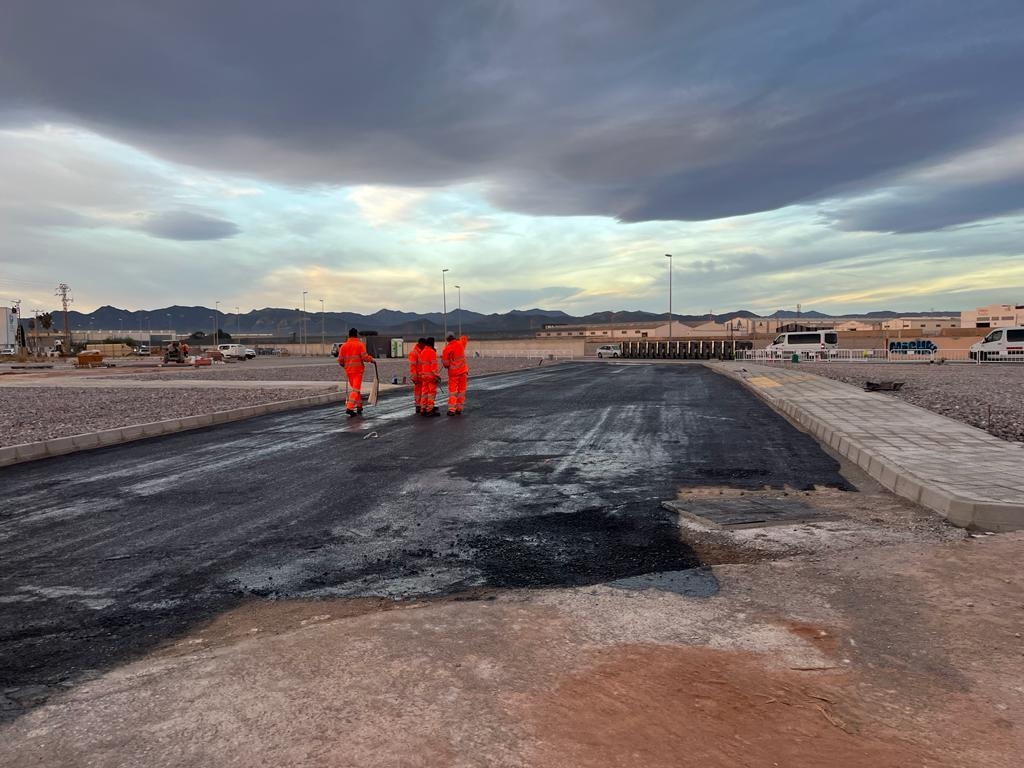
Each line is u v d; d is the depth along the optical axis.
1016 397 16.41
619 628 3.73
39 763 2.56
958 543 5.25
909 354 49.34
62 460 10.07
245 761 2.52
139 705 2.98
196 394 20.78
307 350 109.62
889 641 3.54
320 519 6.36
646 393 20.88
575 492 7.38
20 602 4.39
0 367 46.94
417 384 15.34
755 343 77.56
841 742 2.62
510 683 3.08
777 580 4.50
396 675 3.17
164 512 6.73
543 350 80.38
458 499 7.11
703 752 2.55
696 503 6.73
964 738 2.66
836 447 10.11
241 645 3.58
